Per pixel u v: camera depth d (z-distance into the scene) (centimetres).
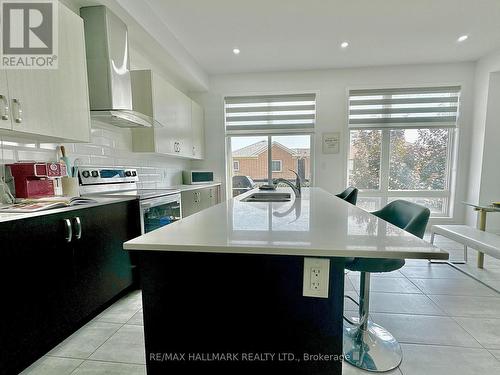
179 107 365
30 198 169
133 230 219
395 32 325
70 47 182
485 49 374
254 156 490
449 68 421
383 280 250
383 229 96
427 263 294
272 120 468
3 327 123
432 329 172
